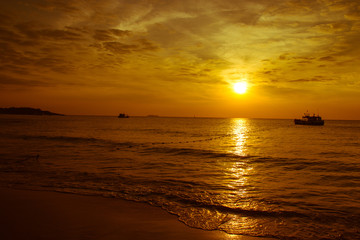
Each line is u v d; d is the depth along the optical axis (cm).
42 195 985
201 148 3014
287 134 6406
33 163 1770
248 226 716
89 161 1905
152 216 783
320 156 2350
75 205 874
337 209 863
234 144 3634
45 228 678
